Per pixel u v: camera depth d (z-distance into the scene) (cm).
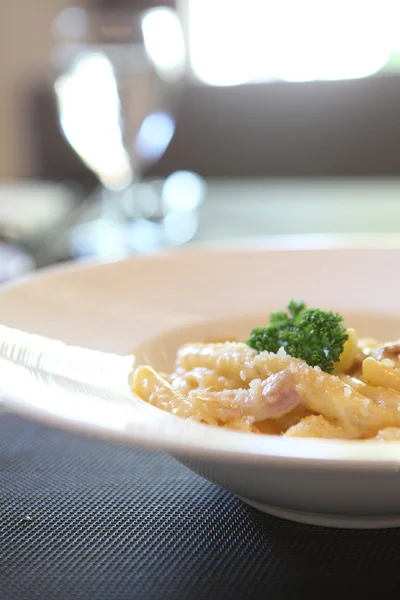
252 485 37
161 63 75
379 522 39
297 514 39
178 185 104
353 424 42
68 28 76
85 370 45
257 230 78
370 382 45
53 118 138
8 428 47
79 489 42
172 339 52
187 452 33
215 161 131
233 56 154
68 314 49
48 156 139
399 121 124
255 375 45
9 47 157
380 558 37
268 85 127
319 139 128
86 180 118
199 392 44
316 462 32
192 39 152
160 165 131
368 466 32
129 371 47
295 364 44
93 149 75
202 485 42
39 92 140
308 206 91
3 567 37
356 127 126
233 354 46
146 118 75
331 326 46
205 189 105
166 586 36
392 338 54
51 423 35
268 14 151
